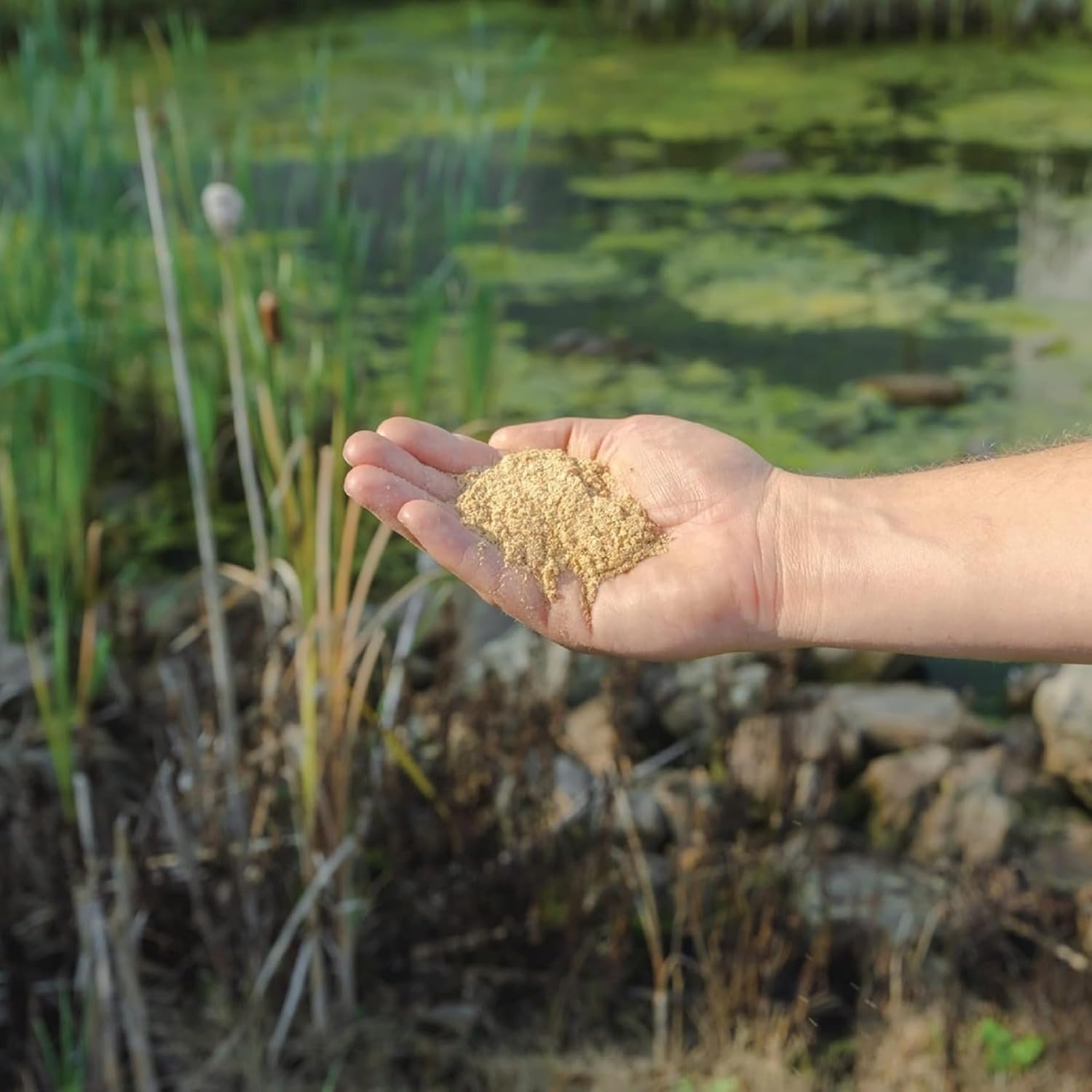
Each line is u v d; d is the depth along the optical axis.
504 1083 1.00
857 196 2.24
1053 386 1.70
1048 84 2.71
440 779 1.06
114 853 1.04
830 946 1.04
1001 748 1.19
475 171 1.69
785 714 1.08
